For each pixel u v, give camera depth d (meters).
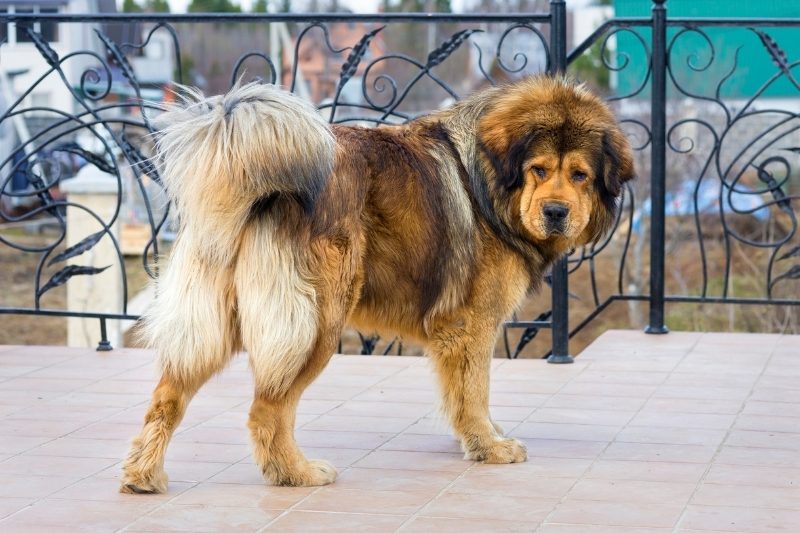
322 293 3.81
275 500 3.76
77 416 4.94
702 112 15.04
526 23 6.18
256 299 3.68
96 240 6.51
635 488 3.88
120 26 19.95
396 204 4.08
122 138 6.46
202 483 3.96
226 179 3.54
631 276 15.52
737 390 5.43
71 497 3.78
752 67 18.09
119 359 6.21
